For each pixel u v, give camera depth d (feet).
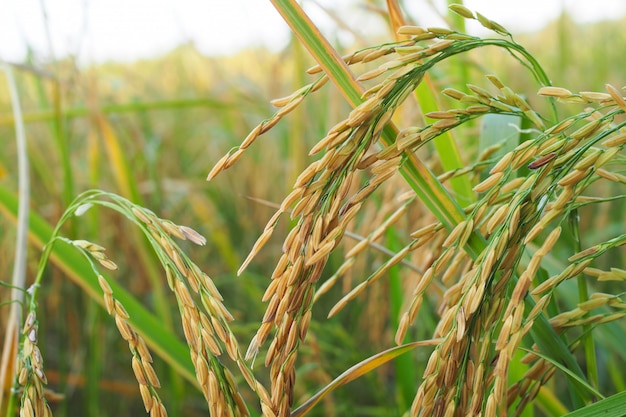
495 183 0.97
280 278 0.97
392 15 1.21
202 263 3.35
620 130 0.99
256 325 1.94
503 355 0.98
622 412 1.01
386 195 1.71
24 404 1.06
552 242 0.97
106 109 2.72
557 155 0.95
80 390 2.95
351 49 3.08
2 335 2.45
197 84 4.94
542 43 5.36
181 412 2.56
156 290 2.45
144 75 5.67
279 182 3.75
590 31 5.50
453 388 1.01
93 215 2.68
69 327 2.77
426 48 0.97
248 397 2.58
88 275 1.49
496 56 4.06
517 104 1.04
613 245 1.00
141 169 3.49
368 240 1.14
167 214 3.33
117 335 3.00
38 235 1.60
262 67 4.54
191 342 1.00
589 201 1.03
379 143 1.12
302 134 2.72
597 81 4.27
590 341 1.21
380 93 0.95
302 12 1.02
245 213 3.82
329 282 1.15
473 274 1.00
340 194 0.96
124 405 2.94
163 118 4.93
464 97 1.01
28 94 3.99
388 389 2.74
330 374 2.03
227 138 4.04
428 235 1.07
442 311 1.15
